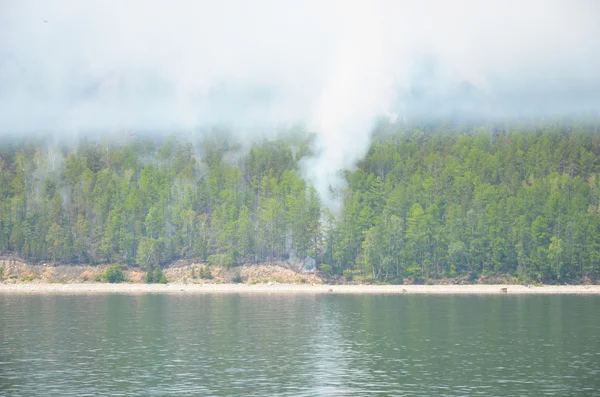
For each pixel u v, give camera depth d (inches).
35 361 5177.2
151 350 5669.3
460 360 5221.5
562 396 4099.4
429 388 4301.2
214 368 4916.3
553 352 5561.0
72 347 5812.0
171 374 4709.6
